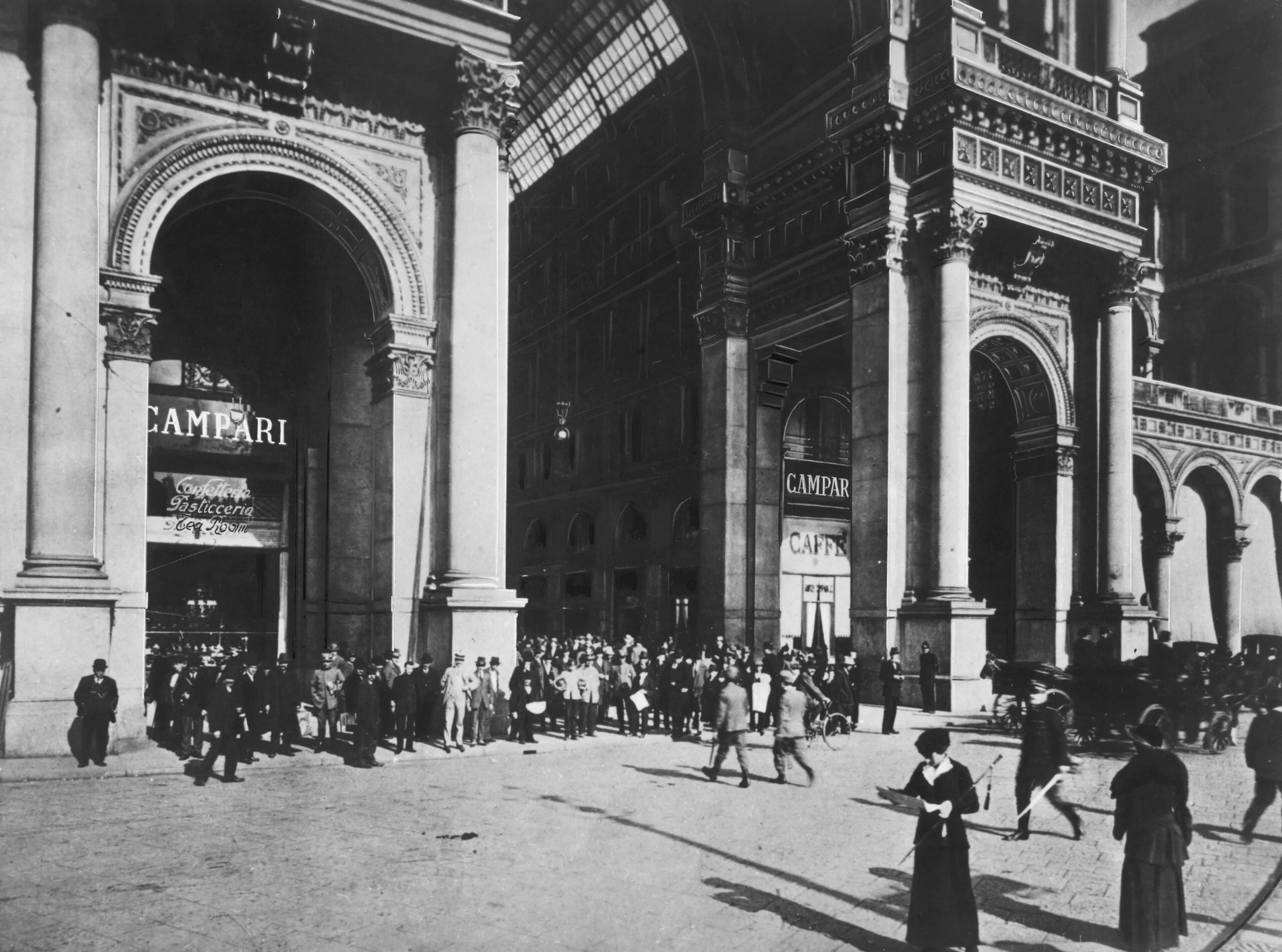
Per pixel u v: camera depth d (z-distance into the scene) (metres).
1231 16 26.06
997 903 7.98
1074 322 28.58
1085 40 28.47
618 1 35.12
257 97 17.28
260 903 7.29
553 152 44.31
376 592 18.62
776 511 30.95
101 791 11.94
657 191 37.22
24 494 14.38
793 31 29.98
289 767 14.09
